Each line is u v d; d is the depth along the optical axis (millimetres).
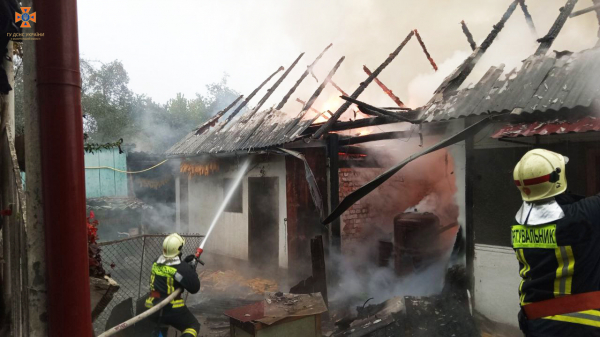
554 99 4512
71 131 1857
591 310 1901
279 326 3854
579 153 4477
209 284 8047
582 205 2002
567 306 1955
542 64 5445
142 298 4473
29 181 1872
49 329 1837
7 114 2896
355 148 8406
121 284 7527
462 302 4965
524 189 2154
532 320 2084
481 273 5188
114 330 2758
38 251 1884
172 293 3898
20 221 2326
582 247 1935
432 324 4598
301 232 7977
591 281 1936
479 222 5242
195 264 4309
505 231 5023
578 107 4234
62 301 1831
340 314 5977
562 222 1983
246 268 9258
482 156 5234
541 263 2055
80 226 1886
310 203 7961
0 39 2762
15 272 2420
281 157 8500
